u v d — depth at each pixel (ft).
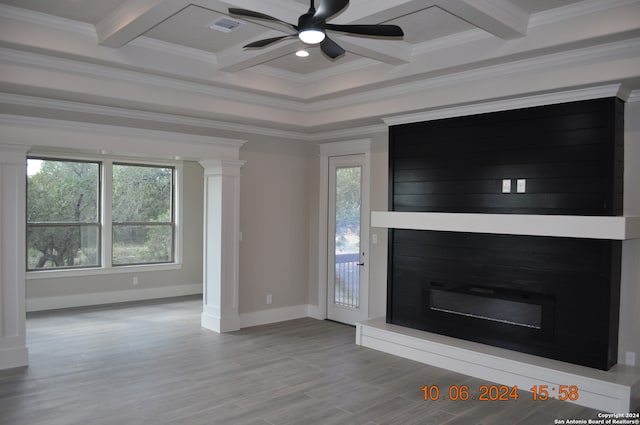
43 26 12.09
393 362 15.47
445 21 12.28
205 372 14.34
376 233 19.04
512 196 14.20
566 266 13.14
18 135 14.34
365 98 17.04
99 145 15.89
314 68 16.79
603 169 12.48
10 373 13.93
